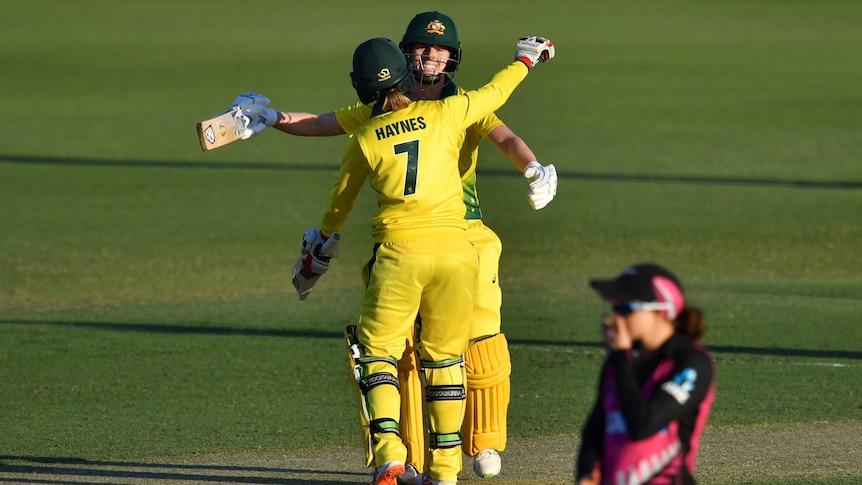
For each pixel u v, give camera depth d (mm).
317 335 38594
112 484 23297
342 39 181375
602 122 103062
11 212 64812
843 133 95500
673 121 103625
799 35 184500
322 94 120062
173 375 33156
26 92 127625
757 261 51375
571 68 147000
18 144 92125
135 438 26953
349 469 24516
